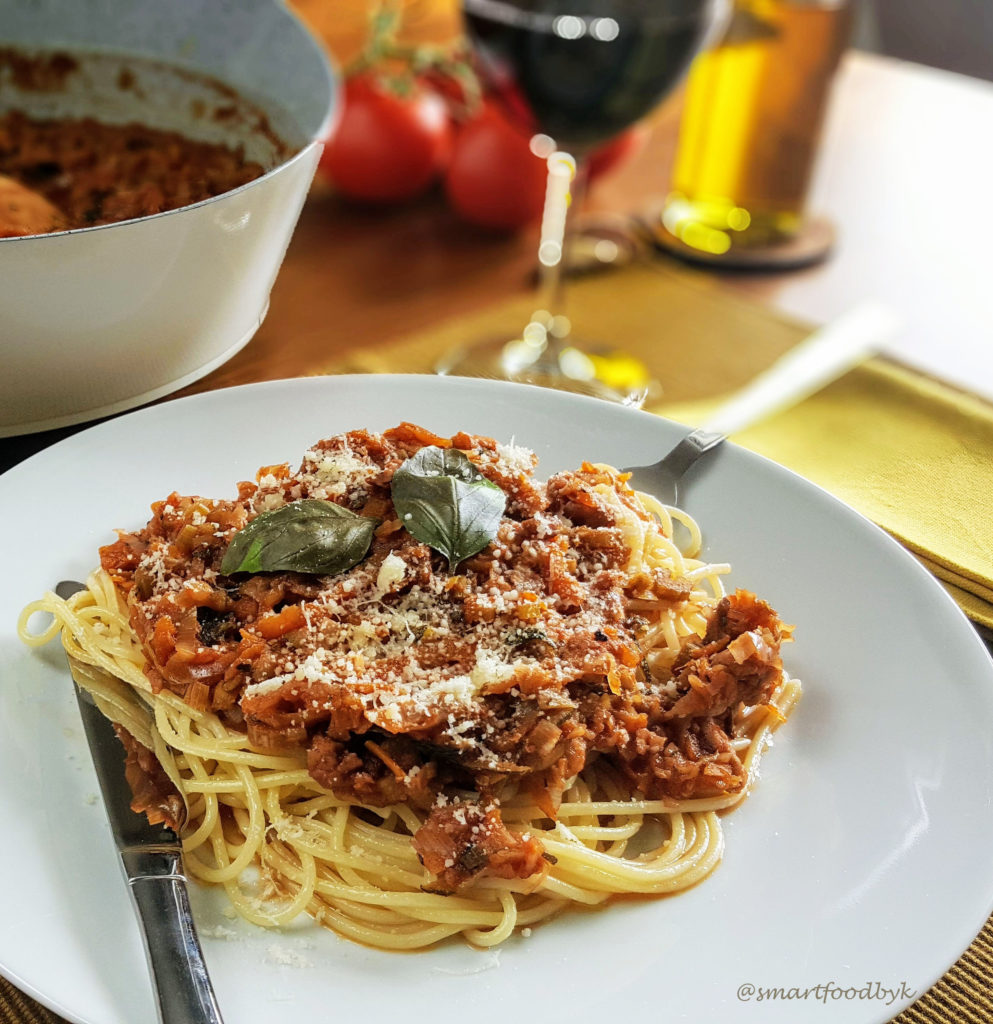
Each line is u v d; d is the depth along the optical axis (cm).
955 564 44
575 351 57
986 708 38
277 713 38
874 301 64
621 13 55
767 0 62
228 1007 34
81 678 40
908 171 75
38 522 42
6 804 37
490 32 54
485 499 40
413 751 38
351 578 40
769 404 52
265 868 39
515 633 39
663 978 35
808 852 37
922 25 111
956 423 51
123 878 36
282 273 61
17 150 54
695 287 63
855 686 40
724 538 44
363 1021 34
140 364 44
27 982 33
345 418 46
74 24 56
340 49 72
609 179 71
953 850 36
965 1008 36
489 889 38
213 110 55
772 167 65
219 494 44
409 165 65
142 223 40
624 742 39
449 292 61
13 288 40
